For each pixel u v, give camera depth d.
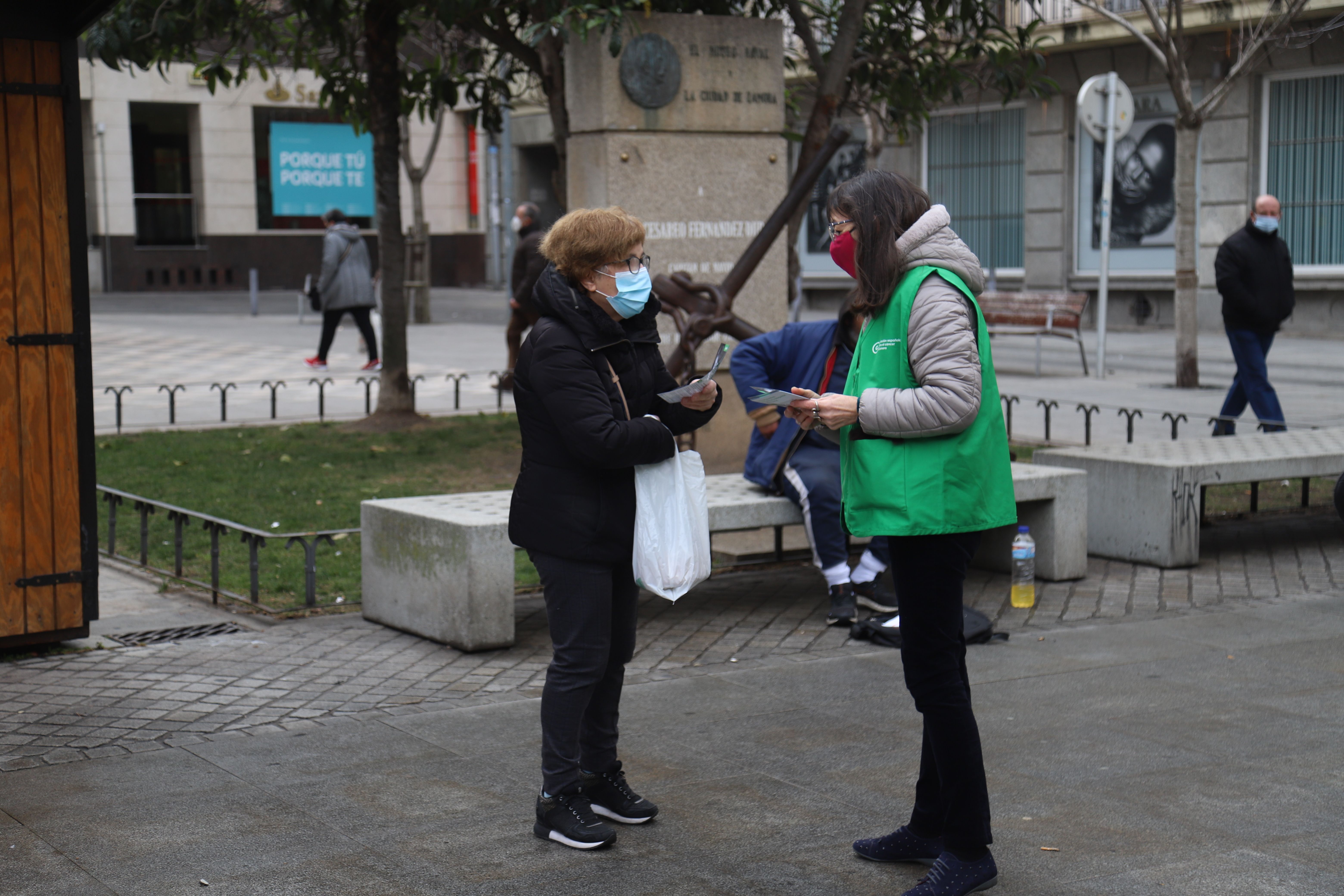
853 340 6.43
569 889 3.59
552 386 3.71
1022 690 5.34
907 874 3.68
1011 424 12.53
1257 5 20.30
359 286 17.52
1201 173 22.52
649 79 9.47
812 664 5.76
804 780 4.39
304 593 7.06
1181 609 6.68
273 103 39.94
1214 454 7.94
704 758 4.61
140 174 39.41
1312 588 7.09
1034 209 24.95
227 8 10.75
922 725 4.94
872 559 6.71
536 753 4.65
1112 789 4.27
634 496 3.88
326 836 3.93
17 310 5.70
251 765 4.52
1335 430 9.15
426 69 12.45
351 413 13.62
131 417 13.27
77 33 5.70
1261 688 5.34
